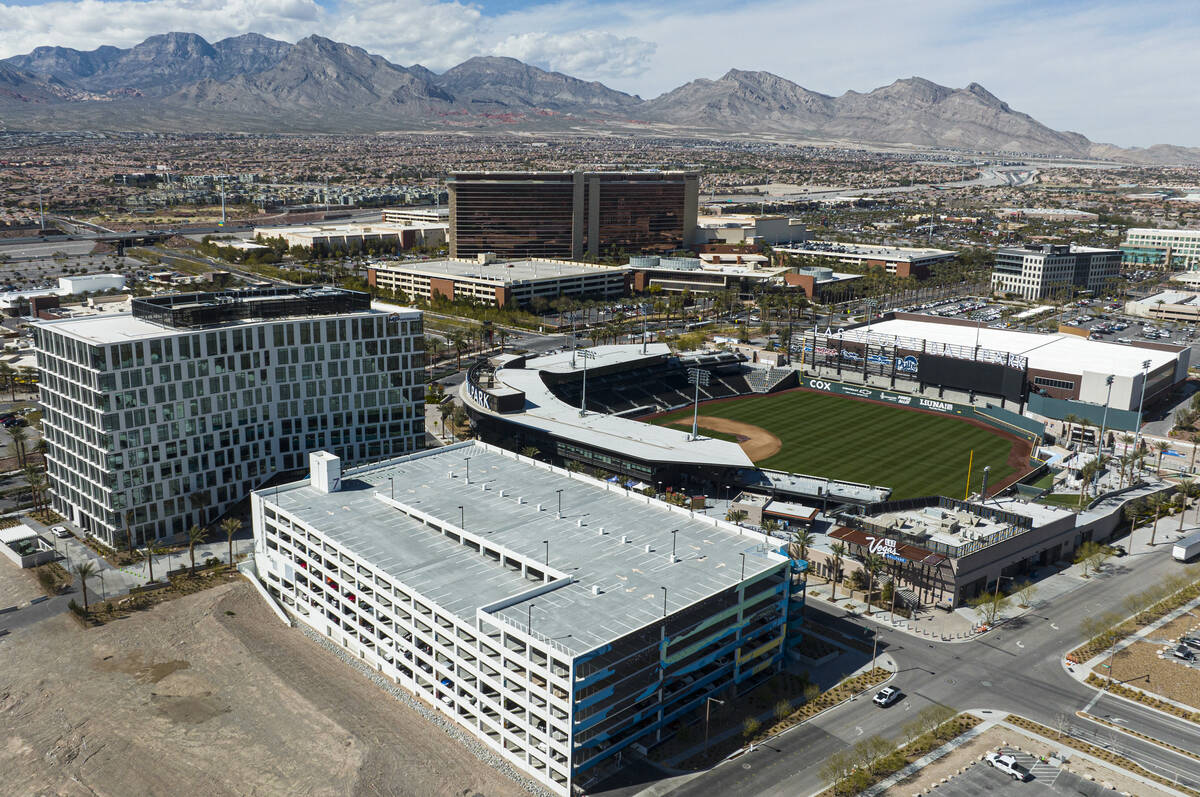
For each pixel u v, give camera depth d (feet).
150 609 526.57
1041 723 435.94
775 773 395.75
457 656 421.18
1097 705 451.53
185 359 607.37
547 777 385.29
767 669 477.77
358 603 479.82
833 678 472.03
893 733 425.69
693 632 422.00
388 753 400.47
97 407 575.38
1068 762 405.80
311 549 507.30
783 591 473.26
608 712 386.52
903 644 507.30
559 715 377.50
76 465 614.75
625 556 478.18
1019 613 545.03
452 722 426.92
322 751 401.08
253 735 411.95
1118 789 388.57
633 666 401.29
